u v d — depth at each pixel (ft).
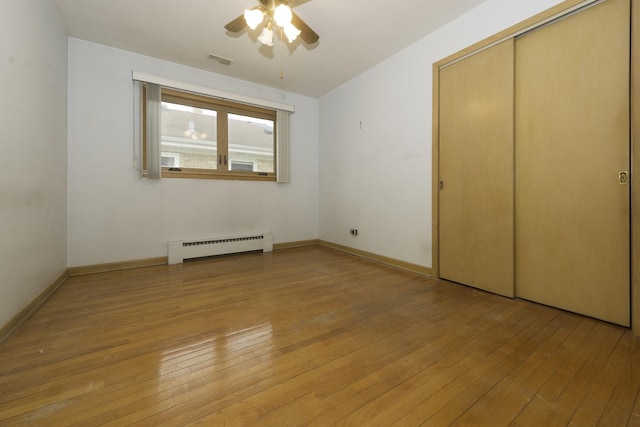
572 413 3.36
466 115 8.02
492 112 7.41
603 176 5.75
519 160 7.07
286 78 12.34
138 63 10.13
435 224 8.93
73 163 9.11
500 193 7.31
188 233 11.41
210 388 3.82
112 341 5.08
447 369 4.26
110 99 9.68
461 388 3.83
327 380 4.01
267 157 13.69
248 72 11.69
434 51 8.79
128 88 9.99
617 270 5.63
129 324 5.77
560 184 6.38
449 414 3.36
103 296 7.38
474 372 4.18
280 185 13.94
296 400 3.59
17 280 5.57
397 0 7.32
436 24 8.41
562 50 6.24
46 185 7.13
